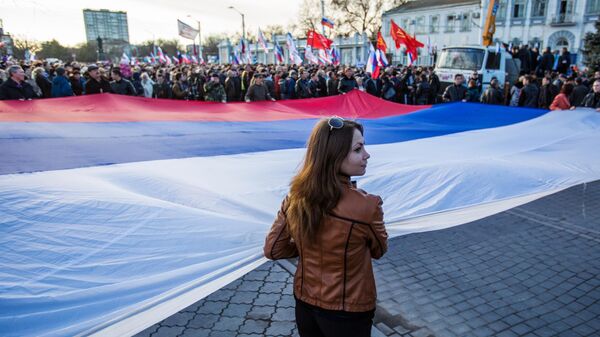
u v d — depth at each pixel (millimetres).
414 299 3959
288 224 1812
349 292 1719
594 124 5297
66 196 2375
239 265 2061
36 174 2807
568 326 3568
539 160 3742
